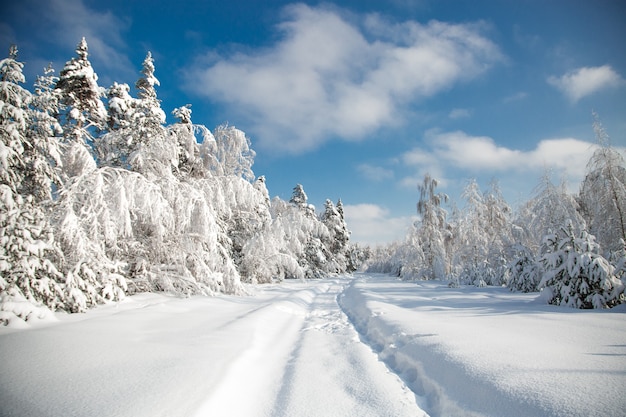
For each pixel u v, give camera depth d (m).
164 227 11.95
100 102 18.17
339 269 47.31
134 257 12.12
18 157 8.24
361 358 5.30
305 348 6.02
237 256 20.92
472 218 27.03
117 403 3.00
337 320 9.54
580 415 2.63
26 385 3.33
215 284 12.87
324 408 3.51
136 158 12.37
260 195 17.17
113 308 8.45
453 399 3.49
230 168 18.56
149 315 7.56
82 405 2.94
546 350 4.48
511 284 17.00
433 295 15.05
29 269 7.01
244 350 5.10
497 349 4.58
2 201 7.39
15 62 8.34
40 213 8.11
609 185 16.78
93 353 4.41
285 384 4.25
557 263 10.38
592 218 19.34
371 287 21.62
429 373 4.25
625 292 8.97
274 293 16.25
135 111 13.72
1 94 8.25
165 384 3.49
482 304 10.95
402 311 9.20
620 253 12.13
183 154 16.09
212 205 14.23
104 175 10.53
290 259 21.22
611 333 5.54
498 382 3.43
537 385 3.26
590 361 3.91
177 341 5.32
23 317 6.11
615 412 2.60
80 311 7.71
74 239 8.57
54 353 4.32
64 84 16.89
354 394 3.87
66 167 10.73
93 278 8.45
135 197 10.84
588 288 9.34
